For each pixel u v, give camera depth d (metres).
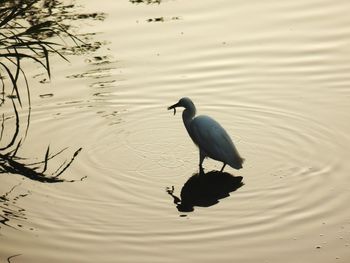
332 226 10.74
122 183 12.28
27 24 18.73
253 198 11.64
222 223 10.94
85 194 11.94
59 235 10.71
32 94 15.84
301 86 15.73
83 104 15.33
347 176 12.18
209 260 9.95
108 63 17.03
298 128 13.97
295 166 12.62
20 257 10.14
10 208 11.52
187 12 19.58
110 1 20.64
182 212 11.28
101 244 10.45
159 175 12.56
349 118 14.26
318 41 17.64
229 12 19.48
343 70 16.31
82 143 13.82
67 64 17.06
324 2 19.91
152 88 15.89
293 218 11.01
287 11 19.41
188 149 13.51
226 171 12.67
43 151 13.55
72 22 19.09
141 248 10.30
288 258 9.95
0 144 13.81
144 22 19.00
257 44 17.62
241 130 14.05
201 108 15.01
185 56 17.16
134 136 14.02
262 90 15.63
